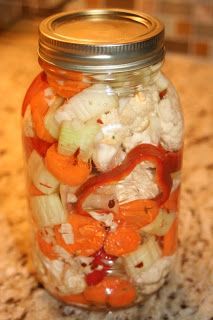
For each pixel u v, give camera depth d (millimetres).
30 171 351
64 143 320
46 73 336
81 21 352
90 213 339
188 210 464
